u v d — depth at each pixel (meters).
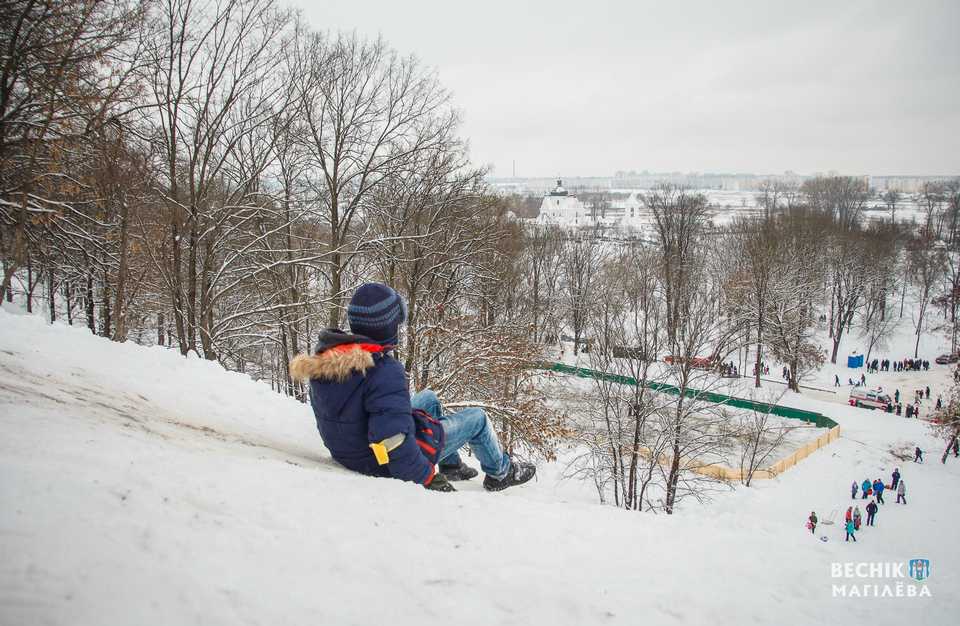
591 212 150.38
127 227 14.38
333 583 2.39
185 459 3.14
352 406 3.93
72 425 3.24
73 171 12.48
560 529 3.54
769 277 39.62
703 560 3.54
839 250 55.66
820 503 23.62
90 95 10.57
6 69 9.77
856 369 51.34
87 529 2.16
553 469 20.75
